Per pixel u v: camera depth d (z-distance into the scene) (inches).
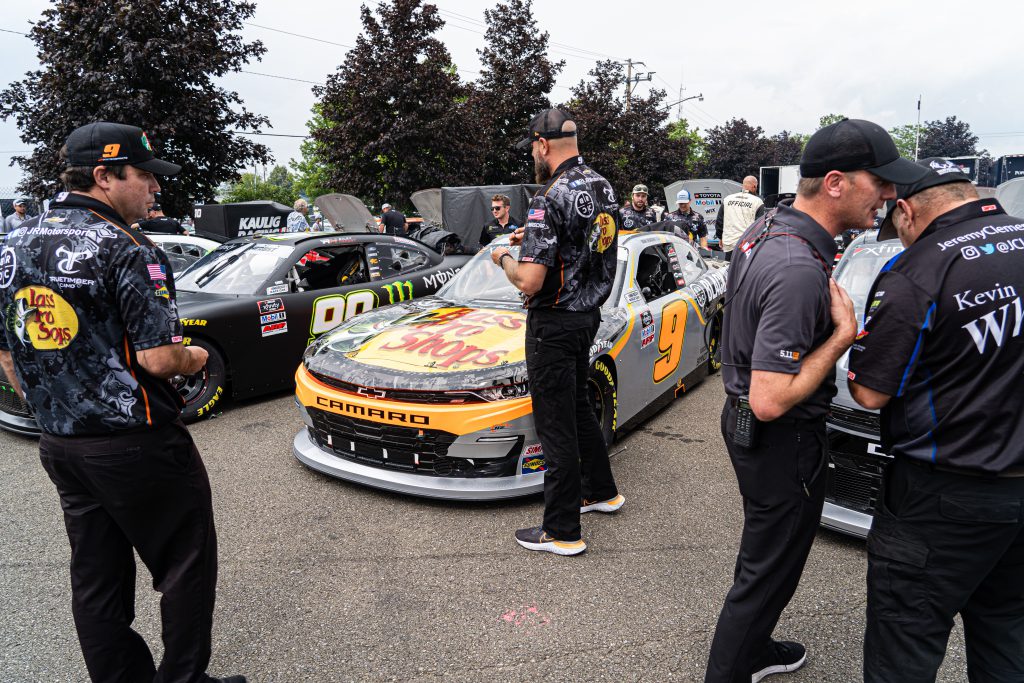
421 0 649.0
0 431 184.7
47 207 71.0
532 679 85.9
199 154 593.9
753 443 69.7
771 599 72.4
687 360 201.8
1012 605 66.7
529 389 122.3
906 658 65.9
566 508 114.5
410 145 656.4
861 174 64.3
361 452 140.1
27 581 111.0
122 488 70.1
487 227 365.1
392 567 113.3
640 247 185.6
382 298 232.2
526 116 772.6
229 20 589.6
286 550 118.9
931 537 62.9
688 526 128.0
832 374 69.0
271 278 205.6
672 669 87.7
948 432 61.0
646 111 1068.5
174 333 69.4
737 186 852.6
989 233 60.9
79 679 87.6
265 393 205.8
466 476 132.1
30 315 68.1
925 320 60.9
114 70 514.9
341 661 89.8
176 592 75.7
